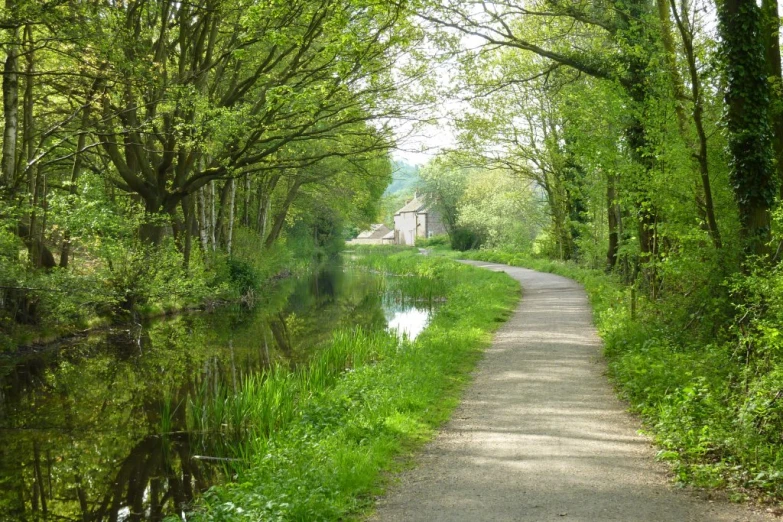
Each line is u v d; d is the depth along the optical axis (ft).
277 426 32.50
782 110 39.96
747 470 20.63
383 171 113.60
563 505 19.16
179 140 65.67
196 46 69.92
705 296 37.86
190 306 87.10
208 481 28.60
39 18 46.29
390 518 19.03
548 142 92.02
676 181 40.81
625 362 36.22
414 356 42.68
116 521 25.02
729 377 26.05
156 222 71.56
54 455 32.42
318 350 57.31
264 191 133.80
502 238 188.65
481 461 23.68
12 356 56.34
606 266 104.37
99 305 68.64
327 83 63.00
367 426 28.04
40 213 62.34
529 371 39.27
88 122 65.26
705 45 38.01
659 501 19.24
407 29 61.26
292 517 18.83
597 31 62.44
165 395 43.93
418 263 159.02
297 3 59.00
